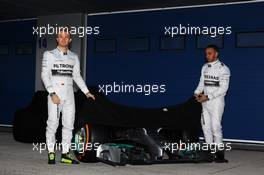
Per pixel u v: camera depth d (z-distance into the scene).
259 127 15.27
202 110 11.07
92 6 17.02
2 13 18.94
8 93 20.67
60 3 16.53
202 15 16.31
